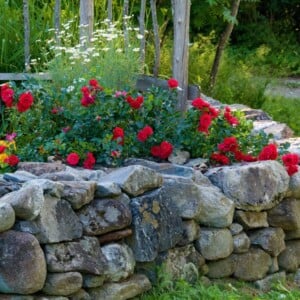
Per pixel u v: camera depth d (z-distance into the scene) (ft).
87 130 18.42
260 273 17.33
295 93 42.47
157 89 19.27
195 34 41.29
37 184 13.84
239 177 17.01
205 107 18.89
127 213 15.01
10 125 21.38
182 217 16.08
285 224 17.70
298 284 17.84
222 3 33.35
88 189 14.51
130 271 14.97
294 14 59.00
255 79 35.22
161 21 32.12
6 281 13.21
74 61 22.39
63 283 13.80
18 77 23.07
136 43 25.17
